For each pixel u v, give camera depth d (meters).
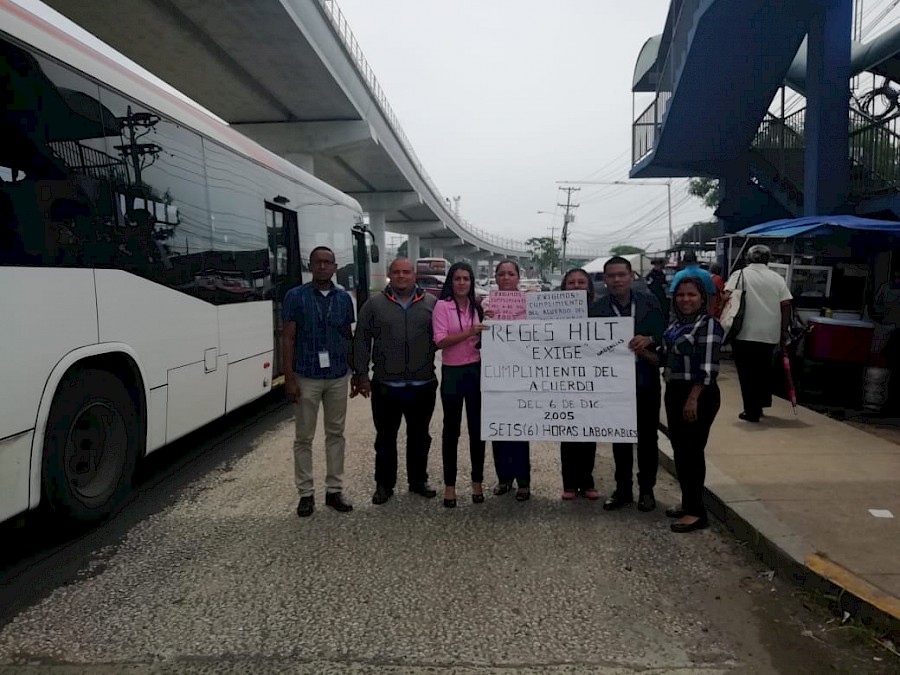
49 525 4.18
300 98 23.19
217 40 17.64
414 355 4.84
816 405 7.95
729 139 14.73
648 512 4.80
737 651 3.01
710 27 10.98
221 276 6.28
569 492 5.06
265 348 7.44
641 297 4.80
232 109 24.31
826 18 10.23
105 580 3.73
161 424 5.16
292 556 4.04
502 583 3.67
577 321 4.73
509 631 3.18
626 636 3.13
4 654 3.00
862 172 11.27
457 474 5.78
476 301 4.95
